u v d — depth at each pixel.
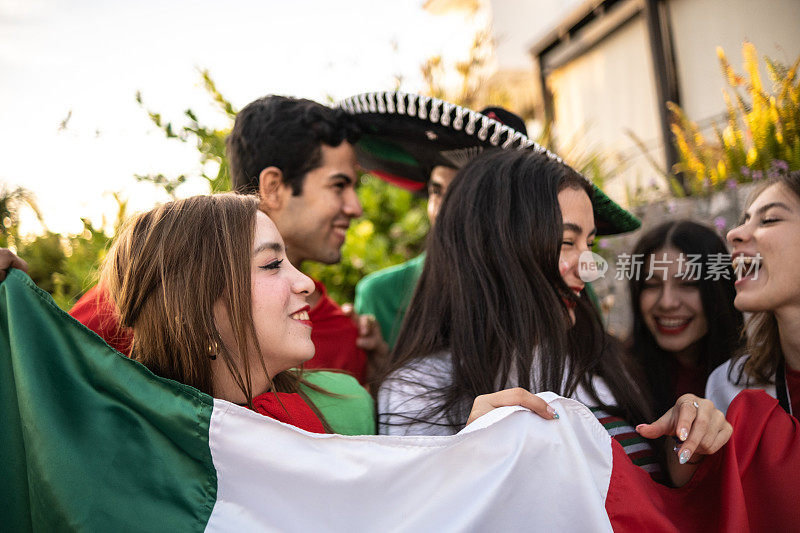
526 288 1.30
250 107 1.87
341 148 1.85
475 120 1.60
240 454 1.01
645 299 1.54
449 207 1.46
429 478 1.02
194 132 2.39
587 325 1.39
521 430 1.04
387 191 3.64
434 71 3.96
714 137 2.03
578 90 4.52
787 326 1.24
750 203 1.31
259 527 0.99
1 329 1.13
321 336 1.99
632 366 1.49
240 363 1.12
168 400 1.03
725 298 1.43
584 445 1.08
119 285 1.15
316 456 1.02
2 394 1.10
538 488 1.02
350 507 1.01
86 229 2.29
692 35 2.93
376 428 1.41
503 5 5.85
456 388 1.29
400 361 1.42
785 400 1.27
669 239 1.50
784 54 1.77
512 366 1.28
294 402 1.21
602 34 4.16
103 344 1.07
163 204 1.17
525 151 1.46
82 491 1.00
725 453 1.10
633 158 3.33
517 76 5.82
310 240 1.85
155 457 1.02
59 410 1.05
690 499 1.15
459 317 1.34
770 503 1.12
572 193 1.37
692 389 1.53
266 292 1.10
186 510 0.99
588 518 1.00
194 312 1.07
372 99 1.77
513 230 1.33
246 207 1.14
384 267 3.29
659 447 1.26
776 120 1.58
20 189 2.10
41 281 2.31
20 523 1.08
